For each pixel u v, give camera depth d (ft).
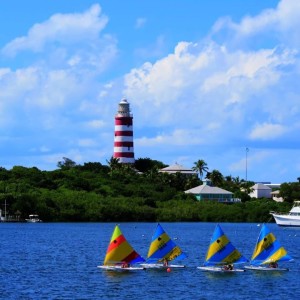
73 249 607.78
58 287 370.73
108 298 341.21
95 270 431.43
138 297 344.28
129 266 426.92
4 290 361.92
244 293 358.23
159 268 425.28
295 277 405.59
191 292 358.23
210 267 429.38
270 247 427.33
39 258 521.65
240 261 424.05
